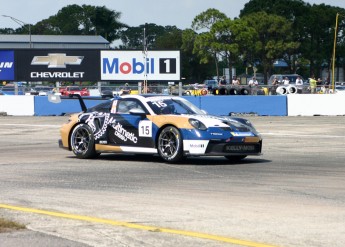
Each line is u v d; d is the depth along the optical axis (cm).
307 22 7962
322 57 8062
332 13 8056
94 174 1205
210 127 1334
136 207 871
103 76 4425
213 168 1291
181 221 780
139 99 1436
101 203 901
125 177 1163
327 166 1316
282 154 1573
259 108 3494
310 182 1088
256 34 7181
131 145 1415
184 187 1041
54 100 1573
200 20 7419
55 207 872
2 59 4409
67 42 10250
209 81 7306
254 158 1483
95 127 1463
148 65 4391
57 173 1222
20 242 677
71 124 1506
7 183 1095
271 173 1207
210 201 913
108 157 1509
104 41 10394
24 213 825
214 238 690
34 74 4406
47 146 1844
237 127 1365
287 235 707
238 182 1094
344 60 8506
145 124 1392
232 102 3484
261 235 707
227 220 784
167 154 1368
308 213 825
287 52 7569
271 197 943
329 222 772
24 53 4403
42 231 724
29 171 1253
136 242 676
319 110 3503
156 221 780
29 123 2905
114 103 1464
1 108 3669
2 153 1636
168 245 664
